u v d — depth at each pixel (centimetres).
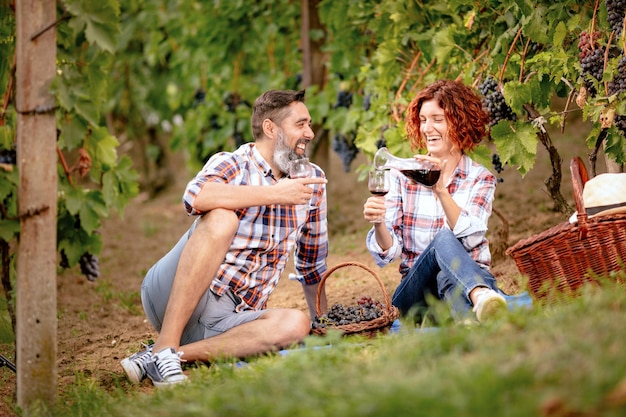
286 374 383
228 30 1040
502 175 1027
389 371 364
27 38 435
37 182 439
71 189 626
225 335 504
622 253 474
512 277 650
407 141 677
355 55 873
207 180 513
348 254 869
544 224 800
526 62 593
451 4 651
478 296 471
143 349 561
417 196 546
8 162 550
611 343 347
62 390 515
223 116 1050
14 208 548
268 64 1073
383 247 531
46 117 439
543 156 1061
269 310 509
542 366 331
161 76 1321
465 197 537
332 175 1209
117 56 1266
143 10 1165
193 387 432
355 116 819
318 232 552
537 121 582
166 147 1421
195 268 496
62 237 645
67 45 582
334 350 426
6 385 545
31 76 436
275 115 524
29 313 445
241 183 526
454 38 667
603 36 565
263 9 1023
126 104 1315
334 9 849
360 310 518
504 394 312
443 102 534
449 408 306
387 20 745
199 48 1069
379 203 512
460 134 535
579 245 475
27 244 443
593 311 396
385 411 314
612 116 521
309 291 568
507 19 614
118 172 643
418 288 522
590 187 497
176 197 1359
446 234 504
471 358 365
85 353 609
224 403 362
